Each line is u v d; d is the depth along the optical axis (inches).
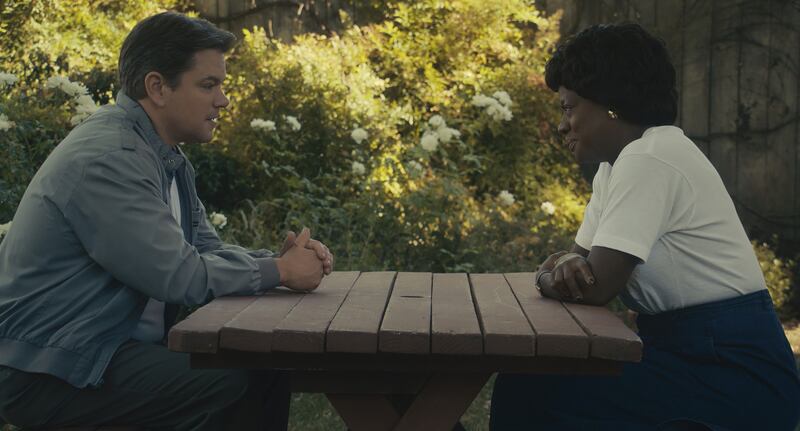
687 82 346.3
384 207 233.6
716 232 102.7
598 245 101.4
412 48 350.9
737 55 339.9
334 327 88.6
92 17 329.7
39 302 104.0
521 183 327.0
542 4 369.4
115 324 105.7
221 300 105.0
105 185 104.0
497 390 112.4
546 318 94.9
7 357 102.7
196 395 103.3
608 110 107.1
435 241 232.4
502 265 235.8
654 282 103.8
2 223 184.1
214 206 275.1
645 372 102.8
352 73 322.0
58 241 104.8
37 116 235.8
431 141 241.8
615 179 102.2
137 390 104.2
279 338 87.3
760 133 337.7
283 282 110.2
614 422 102.9
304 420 161.8
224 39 116.6
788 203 335.6
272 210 265.3
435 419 96.8
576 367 90.6
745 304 102.9
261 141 284.4
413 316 95.6
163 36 113.0
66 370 102.2
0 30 298.0
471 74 338.3
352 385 97.6
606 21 360.8
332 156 291.6
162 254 103.6
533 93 336.8
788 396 102.6
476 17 350.6
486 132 333.7
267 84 300.0
